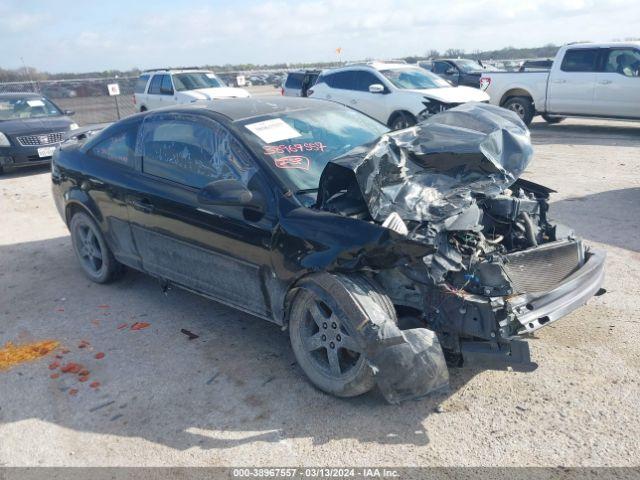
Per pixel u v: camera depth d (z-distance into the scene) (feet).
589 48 44.21
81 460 10.46
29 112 42.34
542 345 13.20
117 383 12.80
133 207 15.64
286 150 13.42
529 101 48.19
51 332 15.47
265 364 13.19
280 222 11.93
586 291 12.12
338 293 10.89
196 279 14.53
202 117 14.53
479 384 11.89
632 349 12.85
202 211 13.58
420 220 11.61
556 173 30.76
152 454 10.48
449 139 13.60
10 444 11.03
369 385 11.05
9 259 21.61
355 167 11.10
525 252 11.88
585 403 11.11
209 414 11.48
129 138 16.46
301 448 10.36
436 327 10.96
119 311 16.49
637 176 29.07
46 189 33.60
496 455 9.90
